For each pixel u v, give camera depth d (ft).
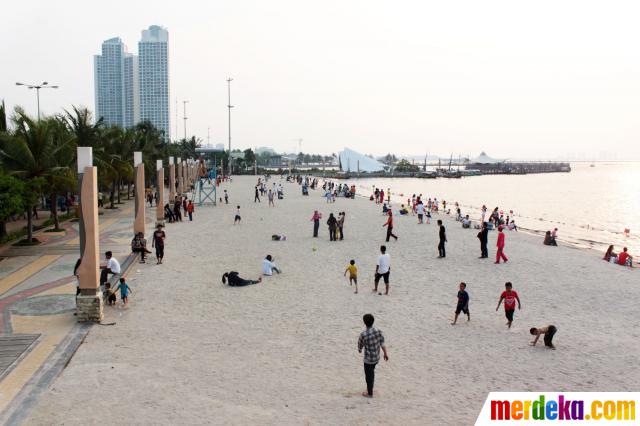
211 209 164.04
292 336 48.29
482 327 51.19
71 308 55.62
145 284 67.41
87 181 51.06
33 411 33.55
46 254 84.79
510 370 40.88
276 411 33.81
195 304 58.44
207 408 34.12
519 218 186.91
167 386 37.37
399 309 56.95
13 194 82.48
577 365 41.98
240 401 35.19
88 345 45.32
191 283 68.08
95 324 50.90
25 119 96.94
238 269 76.59
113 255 84.28
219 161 494.18
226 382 38.17
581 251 98.84
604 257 90.12
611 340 47.93
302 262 81.92
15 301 58.08
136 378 38.65
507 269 78.07
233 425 31.96
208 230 116.67
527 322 52.95
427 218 136.26
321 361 42.39
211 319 53.21
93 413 33.35
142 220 91.04
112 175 139.23
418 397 36.06
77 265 52.11
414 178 595.47
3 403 34.55
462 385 38.11
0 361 41.45
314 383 38.17
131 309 56.24
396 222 135.44
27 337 46.93
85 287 51.31
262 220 135.95
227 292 63.67
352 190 223.92
